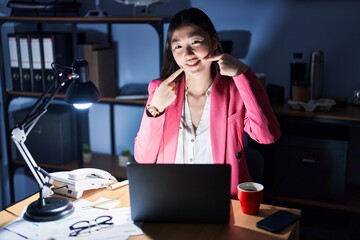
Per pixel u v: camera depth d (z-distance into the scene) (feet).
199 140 6.37
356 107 8.78
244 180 6.38
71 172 6.18
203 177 5.01
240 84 5.76
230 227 5.09
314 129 8.91
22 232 4.99
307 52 9.26
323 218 9.27
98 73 9.60
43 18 9.47
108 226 5.11
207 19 6.12
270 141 6.09
